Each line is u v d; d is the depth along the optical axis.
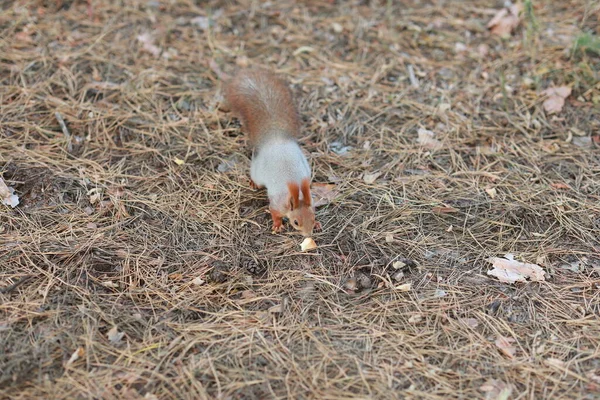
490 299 5.45
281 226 6.03
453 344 5.05
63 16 8.52
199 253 5.77
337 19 8.80
